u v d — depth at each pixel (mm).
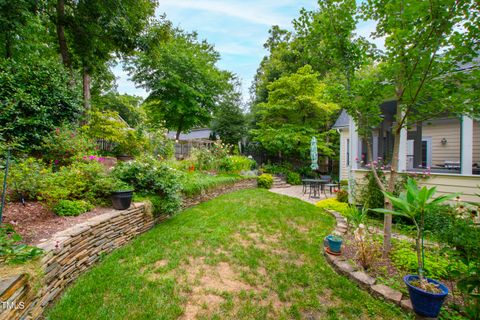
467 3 2160
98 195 3770
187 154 12148
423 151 8484
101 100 16703
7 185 2941
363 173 5793
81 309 1941
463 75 2463
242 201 6527
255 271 2730
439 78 2646
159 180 4414
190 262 2883
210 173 8656
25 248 1837
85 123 8023
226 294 2258
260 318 1956
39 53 9328
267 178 10320
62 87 6328
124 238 3414
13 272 1604
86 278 2412
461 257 1786
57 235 2365
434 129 8156
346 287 2436
